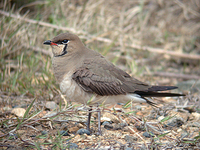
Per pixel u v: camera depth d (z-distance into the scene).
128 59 15.95
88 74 8.42
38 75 12.88
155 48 17.95
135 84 8.66
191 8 21.06
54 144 7.60
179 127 9.27
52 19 17.17
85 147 7.66
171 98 12.14
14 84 11.34
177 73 16.33
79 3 19.34
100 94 8.44
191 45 18.94
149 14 20.36
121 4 20.47
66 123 9.12
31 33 14.85
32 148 7.45
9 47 13.73
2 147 7.40
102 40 16.06
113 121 9.41
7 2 16.80
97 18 18.20
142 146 7.55
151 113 10.29
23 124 8.10
